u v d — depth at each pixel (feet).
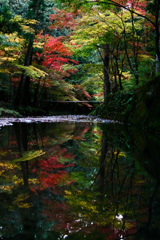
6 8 28.91
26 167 6.43
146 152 9.49
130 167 6.84
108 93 47.21
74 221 3.21
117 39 32.24
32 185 4.78
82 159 7.94
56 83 56.24
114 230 3.02
